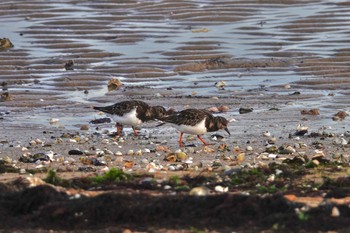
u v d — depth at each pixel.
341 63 27.64
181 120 18.27
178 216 11.63
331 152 17.52
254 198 11.84
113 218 11.62
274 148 17.69
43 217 11.72
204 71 27.34
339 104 22.80
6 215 11.92
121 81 26.14
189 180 13.91
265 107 22.59
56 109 22.83
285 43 30.52
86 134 19.97
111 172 13.98
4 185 12.76
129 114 19.23
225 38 31.34
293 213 11.57
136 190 13.14
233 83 25.62
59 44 30.88
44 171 15.34
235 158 16.84
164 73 27.00
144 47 30.28
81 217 11.62
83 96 24.31
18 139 19.47
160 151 17.80
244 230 11.23
